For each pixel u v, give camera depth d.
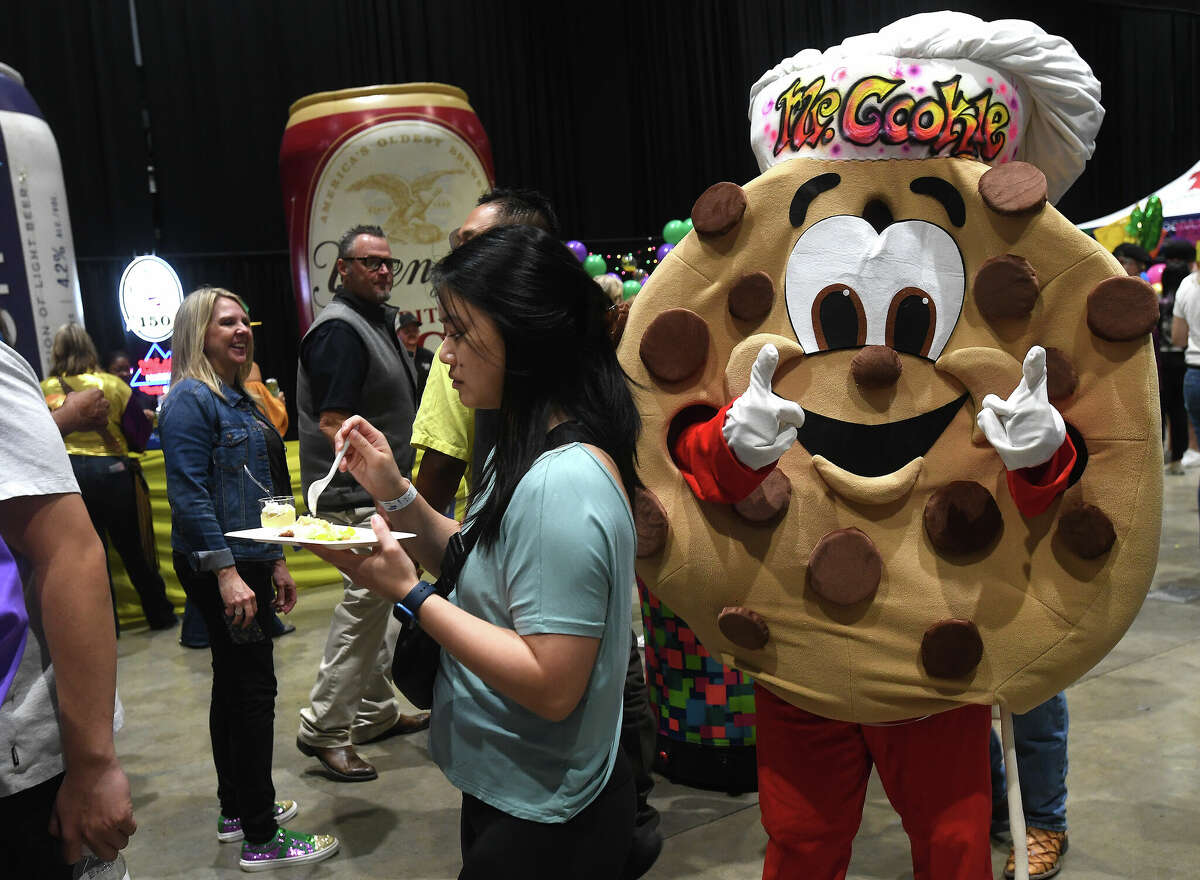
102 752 1.33
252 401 2.79
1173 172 14.88
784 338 1.78
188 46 9.20
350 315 3.20
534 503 1.32
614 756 1.44
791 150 1.83
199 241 9.43
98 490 5.14
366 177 5.96
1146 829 2.72
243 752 2.72
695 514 1.79
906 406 1.76
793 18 11.99
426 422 2.59
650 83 11.57
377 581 1.36
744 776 3.04
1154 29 14.39
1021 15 12.88
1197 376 6.41
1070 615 1.66
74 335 5.09
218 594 2.61
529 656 1.31
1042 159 1.90
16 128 5.10
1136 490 1.62
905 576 1.73
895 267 1.76
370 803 3.17
